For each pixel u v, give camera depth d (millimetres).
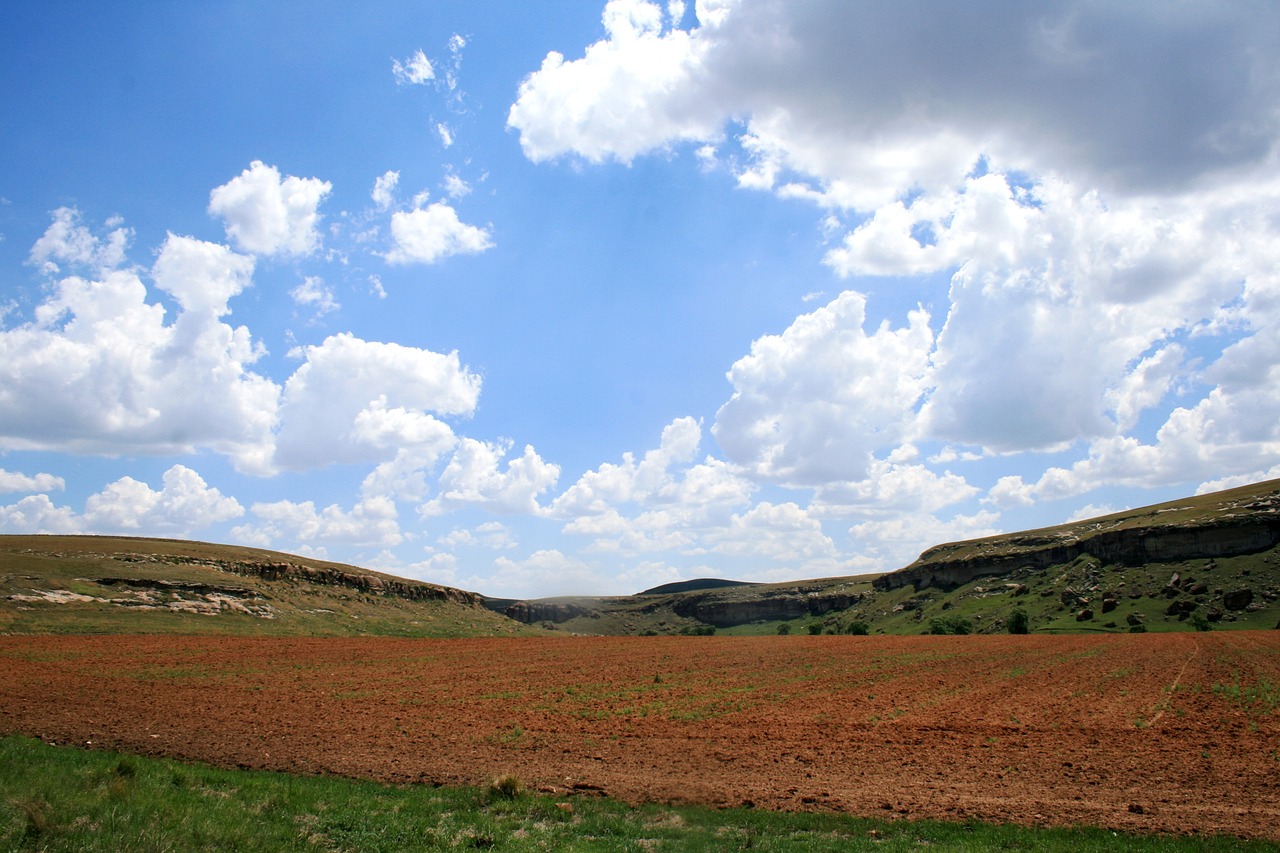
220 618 97500
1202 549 171625
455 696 39781
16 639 62094
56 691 36156
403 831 13578
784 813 16141
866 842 13680
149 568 110875
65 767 16844
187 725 27828
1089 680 46969
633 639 93938
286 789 16656
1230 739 26141
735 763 22453
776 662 61156
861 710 34719
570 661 62500
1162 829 15102
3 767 15281
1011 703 36875
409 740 26016
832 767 21859
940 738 27078
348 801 16016
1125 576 177500
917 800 17703
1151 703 36125
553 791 18219
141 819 12125
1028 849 13391
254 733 26562
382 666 56625
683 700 38531
